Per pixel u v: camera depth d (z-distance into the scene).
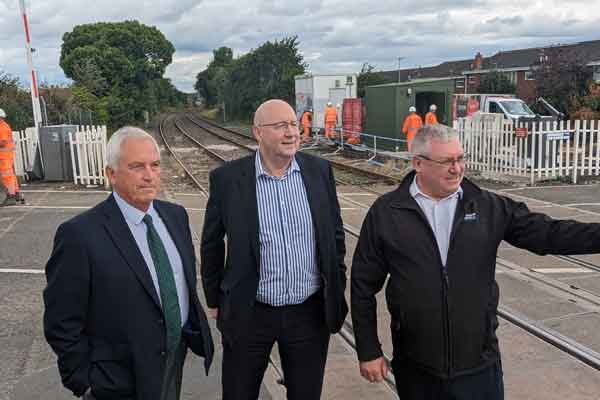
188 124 58.00
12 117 20.05
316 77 27.16
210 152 24.14
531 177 13.08
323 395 3.89
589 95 25.11
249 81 59.03
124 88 53.53
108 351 2.48
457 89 51.69
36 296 6.04
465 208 2.62
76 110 29.14
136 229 2.57
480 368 2.63
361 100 23.38
